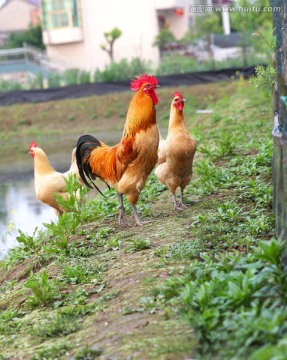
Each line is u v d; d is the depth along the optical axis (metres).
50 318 6.08
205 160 11.48
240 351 4.38
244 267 5.44
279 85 6.20
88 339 5.35
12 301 7.12
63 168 21.25
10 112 34.53
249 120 17.08
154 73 37.62
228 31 47.75
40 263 8.10
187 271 6.05
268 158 10.74
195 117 23.62
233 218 7.81
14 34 57.97
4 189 19.02
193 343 4.75
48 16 46.06
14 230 13.54
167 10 47.41
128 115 8.30
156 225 8.45
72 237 8.76
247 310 4.87
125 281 6.41
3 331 6.13
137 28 45.50
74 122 33.00
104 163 8.80
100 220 9.44
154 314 5.40
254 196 8.97
